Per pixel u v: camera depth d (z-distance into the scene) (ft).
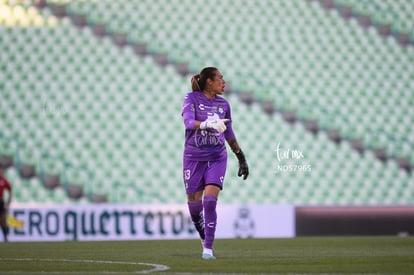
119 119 216.74
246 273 59.36
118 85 222.07
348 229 171.22
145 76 224.94
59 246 117.50
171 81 225.56
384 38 244.01
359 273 59.62
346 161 221.05
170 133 216.54
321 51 237.86
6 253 95.55
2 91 216.54
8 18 224.53
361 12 245.24
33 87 218.38
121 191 206.90
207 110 81.20
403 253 90.48
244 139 218.38
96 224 155.43
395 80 238.68
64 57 223.51
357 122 229.04
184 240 142.51
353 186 218.59
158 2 235.61
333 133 225.15
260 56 233.96
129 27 231.09
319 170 217.36
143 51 228.63
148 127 216.54
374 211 172.65
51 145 210.79
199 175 80.89
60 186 204.74
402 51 243.19
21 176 204.23
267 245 116.98
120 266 68.33
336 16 243.40
